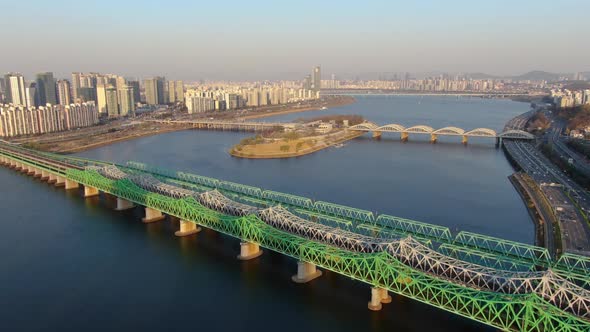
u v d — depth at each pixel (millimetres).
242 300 115000
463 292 90312
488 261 126312
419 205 196000
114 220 176375
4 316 109125
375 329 101562
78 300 116125
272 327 103312
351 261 108875
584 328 78438
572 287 88250
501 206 195000
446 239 131250
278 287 121125
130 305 113500
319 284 122375
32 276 129000
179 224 171375
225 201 156375
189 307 112188
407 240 110188
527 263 111188
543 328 81688
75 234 161125
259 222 133500
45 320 107375
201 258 139750
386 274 101875
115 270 132125
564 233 152875
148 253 143750
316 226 127938
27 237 158500
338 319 105750
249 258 139000
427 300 95750
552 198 197500
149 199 168625
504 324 86750
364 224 144625
